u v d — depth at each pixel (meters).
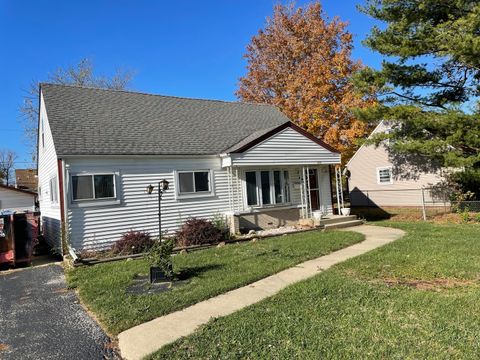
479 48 13.62
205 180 13.77
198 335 4.62
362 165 24.52
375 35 17.62
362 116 17.86
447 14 16.12
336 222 15.66
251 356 3.98
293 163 15.16
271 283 6.87
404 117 16.58
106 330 5.19
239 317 5.12
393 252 8.94
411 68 17.59
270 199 15.23
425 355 3.79
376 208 22.83
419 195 20.92
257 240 12.06
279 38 29.53
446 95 18.31
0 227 10.46
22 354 4.57
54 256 12.27
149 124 14.44
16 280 8.84
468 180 16.12
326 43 27.48
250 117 18.47
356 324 4.66
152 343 4.52
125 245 10.84
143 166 12.43
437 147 16.02
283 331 4.55
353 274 7.14
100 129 12.84
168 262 7.26
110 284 7.26
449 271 6.98
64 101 13.75
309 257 8.96
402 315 4.89
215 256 9.54
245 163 13.87
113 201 11.74
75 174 11.14
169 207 12.86
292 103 26.95
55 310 6.22
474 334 4.23
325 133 25.73
